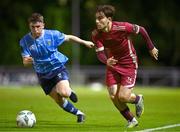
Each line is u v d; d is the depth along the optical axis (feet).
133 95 124.26
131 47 122.42
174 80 442.91
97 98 252.42
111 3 529.04
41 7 520.01
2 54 502.38
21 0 520.01
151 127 125.39
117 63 122.31
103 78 438.81
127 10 530.27
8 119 145.69
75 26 493.77
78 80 432.25
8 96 261.65
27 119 123.95
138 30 121.60
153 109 187.83
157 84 442.50
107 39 121.29
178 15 535.60
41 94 278.46
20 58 503.20
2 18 510.99
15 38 506.48
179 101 236.43
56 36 125.90
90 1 526.98
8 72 418.31
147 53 525.34
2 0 510.58
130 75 121.90
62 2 515.50
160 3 533.96
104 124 132.98
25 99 239.71
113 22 121.08
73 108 130.00
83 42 126.62
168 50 529.45
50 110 178.40
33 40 125.59
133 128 122.83
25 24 511.40
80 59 510.17
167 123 135.64
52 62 126.00
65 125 129.90
